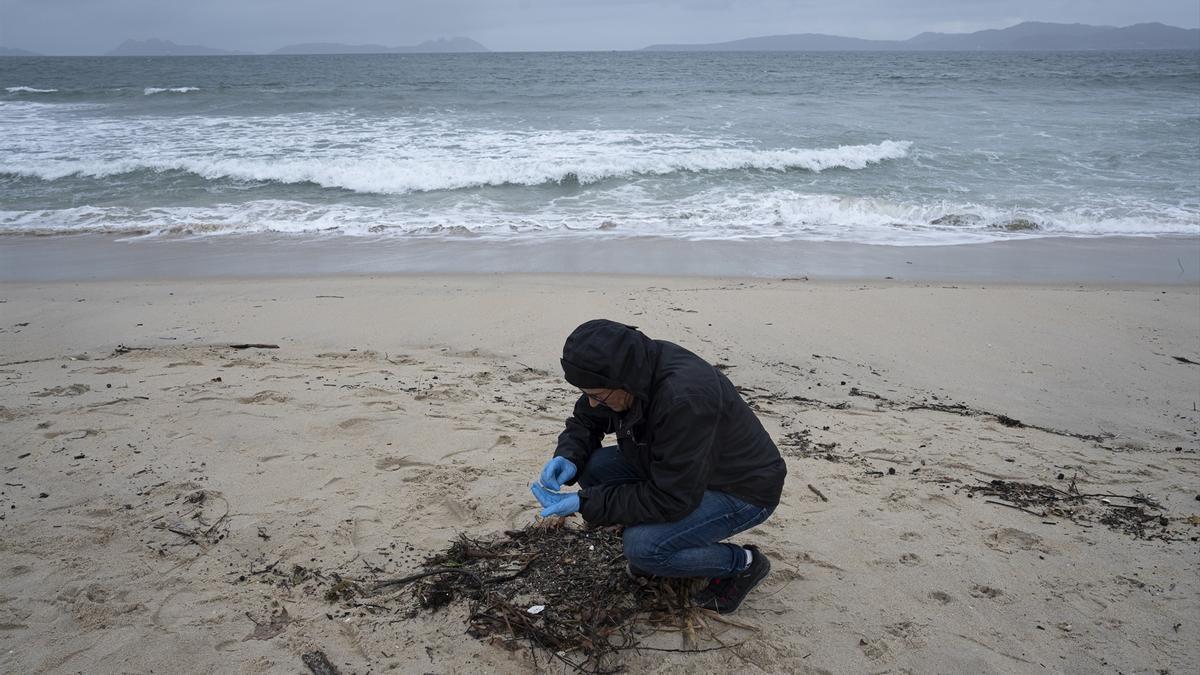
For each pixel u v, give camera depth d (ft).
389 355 20.77
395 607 9.77
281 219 42.45
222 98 101.60
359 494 12.41
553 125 74.54
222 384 17.20
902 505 13.03
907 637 9.61
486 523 11.71
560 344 22.24
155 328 23.08
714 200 47.24
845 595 10.43
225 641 9.07
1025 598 10.54
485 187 50.34
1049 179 53.36
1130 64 252.01
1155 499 13.82
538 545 11.05
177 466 13.03
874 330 24.34
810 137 66.90
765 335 23.53
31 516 11.38
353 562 10.65
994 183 52.16
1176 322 25.98
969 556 11.53
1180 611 10.34
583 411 10.08
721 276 32.40
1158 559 11.65
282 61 311.68
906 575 10.96
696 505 8.46
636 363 8.04
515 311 25.14
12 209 43.75
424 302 26.21
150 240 38.40
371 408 15.89
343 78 159.94
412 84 136.36
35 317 24.20
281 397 16.28
